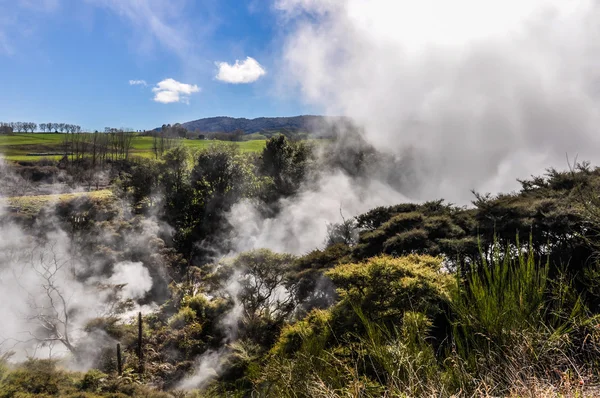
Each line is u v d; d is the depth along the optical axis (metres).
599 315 1.64
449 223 10.95
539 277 1.89
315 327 5.64
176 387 10.05
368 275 6.10
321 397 2.13
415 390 1.67
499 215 9.70
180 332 12.27
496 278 1.92
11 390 9.00
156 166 32.56
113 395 9.29
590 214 3.50
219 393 8.84
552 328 1.70
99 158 61.09
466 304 2.05
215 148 34.72
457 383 1.70
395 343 2.01
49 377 9.88
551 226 7.08
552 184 10.62
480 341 1.82
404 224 11.85
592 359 1.56
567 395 1.38
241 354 10.30
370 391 1.97
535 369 1.59
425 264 6.86
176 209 30.72
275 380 3.10
